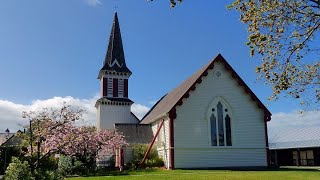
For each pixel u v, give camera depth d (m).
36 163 19.23
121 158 37.78
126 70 58.34
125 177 25.02
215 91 35.84
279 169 32.94
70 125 24.62
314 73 20.31
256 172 28.52
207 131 34.81
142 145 38.06
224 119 35.62
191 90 35.00
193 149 34.09
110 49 59.16
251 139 35.72
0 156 38.34
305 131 56.75
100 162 40.28
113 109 56.56
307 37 18.83
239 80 36.31
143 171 31.17
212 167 34.25
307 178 23.11
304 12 18.47
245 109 36.22
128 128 41.88
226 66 36.28
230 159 34.88
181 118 34.38
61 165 30.36
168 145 34.28
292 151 56.94
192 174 26.77
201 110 35.09
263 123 36.22
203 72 35.59
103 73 57.56
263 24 18.88
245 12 19.06
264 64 19.55
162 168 34.22
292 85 20.14
